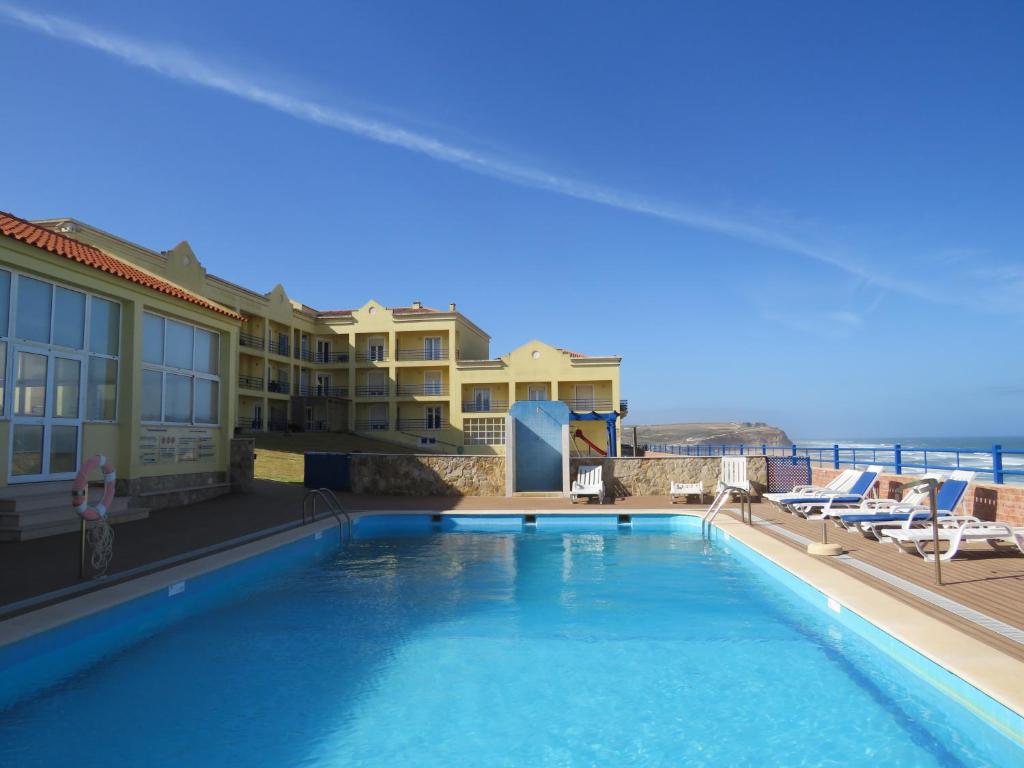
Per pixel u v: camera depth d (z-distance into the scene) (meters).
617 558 10.82
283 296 42.72
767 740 4.44
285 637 6.70
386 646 6.41
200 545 9.92
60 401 11.94
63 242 13.28
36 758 4.25
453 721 4.78
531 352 43.06
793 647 6.29
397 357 46.78
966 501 11.21
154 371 14.46
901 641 5.29
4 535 9.96
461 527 14.42
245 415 40.09
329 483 19.25
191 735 4.59
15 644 5.33
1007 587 6.93
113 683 5.51
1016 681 4.34
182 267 32.25
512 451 18.36
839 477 14.08
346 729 4.67
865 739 4.43
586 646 6.38
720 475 17.81
